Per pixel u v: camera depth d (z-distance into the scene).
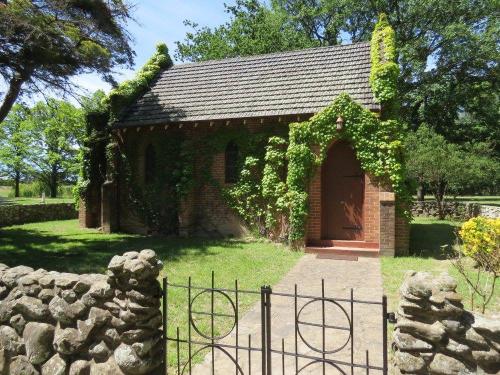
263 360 3.67
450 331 3.18
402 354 3.35
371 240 12.18
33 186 43.06
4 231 17.03
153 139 15.85
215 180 14.90
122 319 3.83
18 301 4.37
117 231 16.56
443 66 27.14
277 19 31.91
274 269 9.63
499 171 22.28
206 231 15.04
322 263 10.49
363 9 29.59
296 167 12.56
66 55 13.22
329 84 14.02
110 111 16.45
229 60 17.89
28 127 34.16
